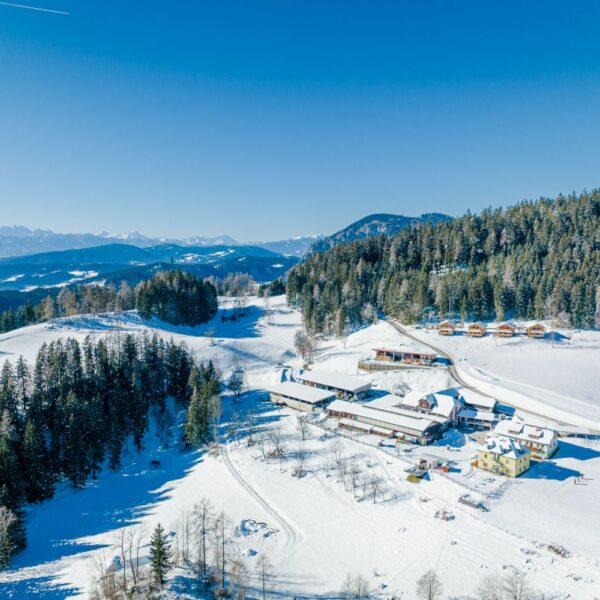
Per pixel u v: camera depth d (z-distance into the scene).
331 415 133.12
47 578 74.25
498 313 193.00
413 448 111.62
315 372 164.62
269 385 168.62
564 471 98.25
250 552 77.25
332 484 97.75
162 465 118.75
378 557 74.94
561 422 120.75
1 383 125.38
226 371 181.38
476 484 93.06
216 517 86.81
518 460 95.81
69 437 108.31
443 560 72.50
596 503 86.38
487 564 70.88
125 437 127.94
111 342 176.50
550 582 66.38
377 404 133.38
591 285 187.12
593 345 167.75
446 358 167.00
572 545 74.38
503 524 80.25
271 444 116.31
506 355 166.38
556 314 184.25
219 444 121.31
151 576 69.12
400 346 175.00
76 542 86.44
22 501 98.88
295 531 83.19
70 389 125.31
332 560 74.94
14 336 183.38
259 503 92.06
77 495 106.44
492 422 121.88
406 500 89.81
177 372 157.12
